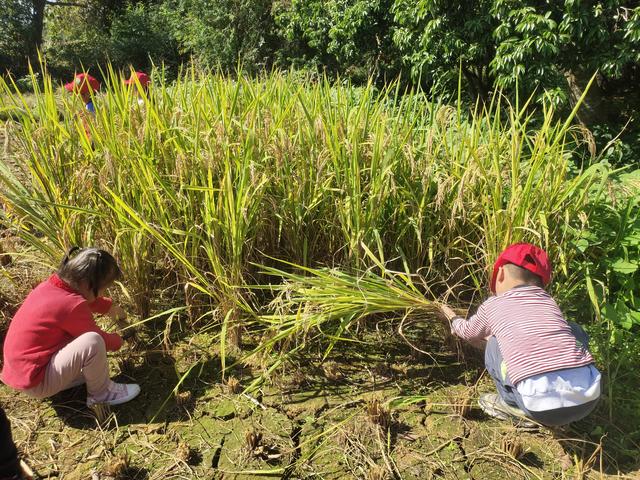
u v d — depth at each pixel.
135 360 3.30
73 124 3.67
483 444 2.72
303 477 2.52
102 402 2.86
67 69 20.20
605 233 3.33
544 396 2.39
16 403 2.96
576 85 8.05
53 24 22.83
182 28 17.27
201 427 2.81
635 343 3.14
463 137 3.43
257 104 3.66
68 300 2.69
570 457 2.64
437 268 3.61
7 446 1.97
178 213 3.44
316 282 2.99
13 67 19.77
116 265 2.84
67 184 3.51
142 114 3.67
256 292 3.68
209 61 14.88
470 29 6.91
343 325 3.02
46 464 2.55
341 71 10.35
